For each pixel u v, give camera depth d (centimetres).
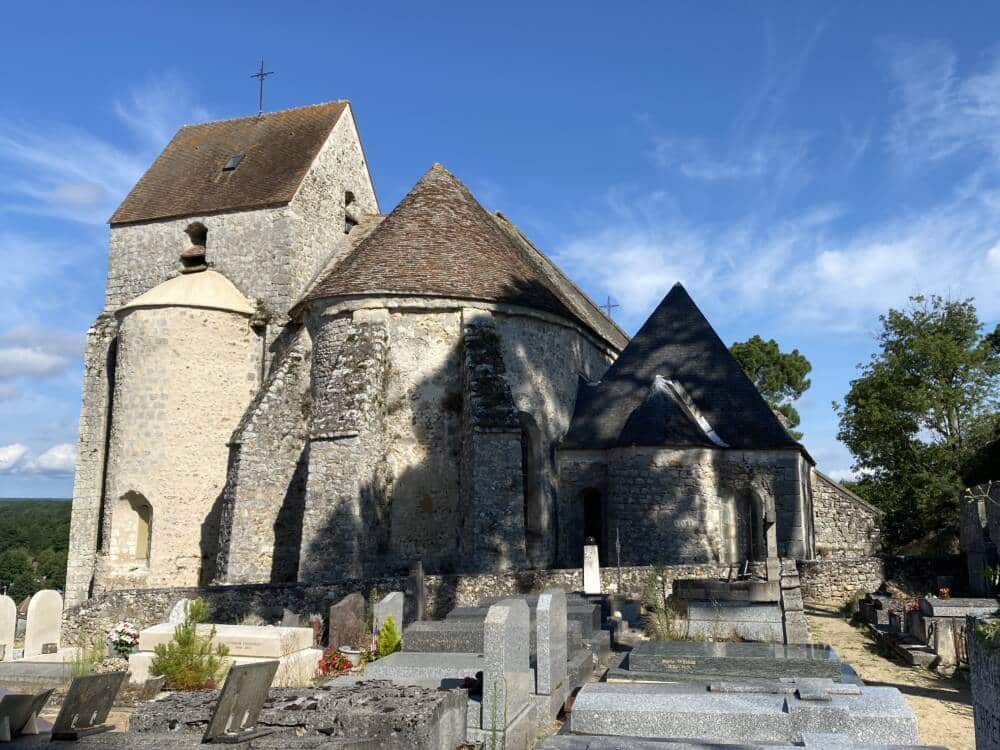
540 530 2061
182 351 2228
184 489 2170
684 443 2027
